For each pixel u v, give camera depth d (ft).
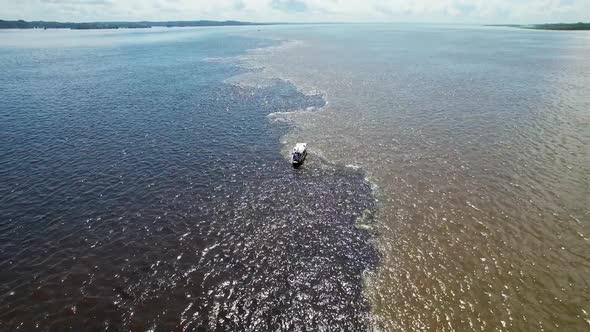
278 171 144.15
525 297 84.33
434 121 194.29
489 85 269.85
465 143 165.78
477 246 100.73
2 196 125.18
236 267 94.94
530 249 99.04
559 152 154.10
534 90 252.42
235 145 168.66
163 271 93.45
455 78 295.89
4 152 158.61
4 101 235.81
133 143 169.99
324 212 117.60
